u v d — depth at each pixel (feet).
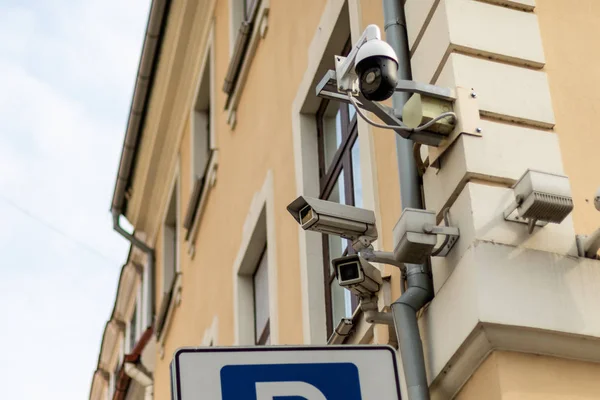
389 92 30.27
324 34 49.70
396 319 33.06
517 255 31.50
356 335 39.52
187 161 87.81
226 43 75.36
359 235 34.30
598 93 36.47
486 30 35.99
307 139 52.16
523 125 34.71
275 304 53.42
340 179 47.52
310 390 27.61
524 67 35.94
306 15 54.29
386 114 33.71
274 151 57.82
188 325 80.28
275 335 52.75
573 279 31.55
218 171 73.56
